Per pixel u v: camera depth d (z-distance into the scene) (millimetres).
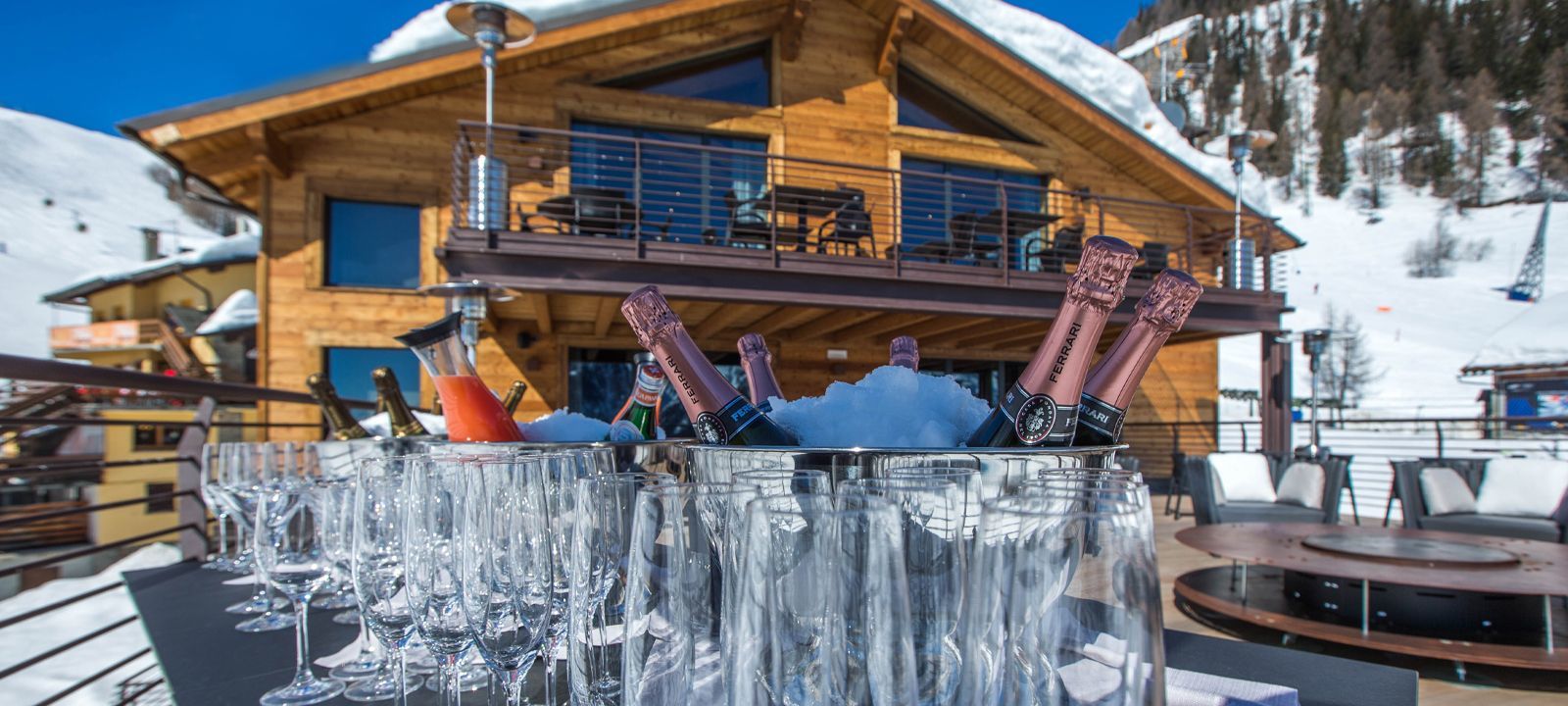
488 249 5613
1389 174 74625
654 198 8359
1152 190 10117
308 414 7363
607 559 502
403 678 678
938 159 9445
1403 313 47844
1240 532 3908
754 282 6312
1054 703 345
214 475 1546
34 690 3145
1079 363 558
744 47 9086
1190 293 593
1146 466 10172
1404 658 3109
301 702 727
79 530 7262
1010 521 364
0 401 8547
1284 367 8609
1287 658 818
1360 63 83250
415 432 1418
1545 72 70312
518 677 575
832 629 365
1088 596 347
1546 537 4574
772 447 509
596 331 8016
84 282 16438
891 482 424
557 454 589
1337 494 5199
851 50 9156
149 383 2004
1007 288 6895
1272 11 96438
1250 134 8016
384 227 7719
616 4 7770
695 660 445
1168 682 667
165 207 83438
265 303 7348
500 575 553
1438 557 3135
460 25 5656
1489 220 63250
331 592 1165
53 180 80625
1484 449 6488
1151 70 15719
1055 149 9844
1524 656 2752
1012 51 9023
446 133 7758
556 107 8070
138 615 1113
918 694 400
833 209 6805
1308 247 64250
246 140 7133
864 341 9094
